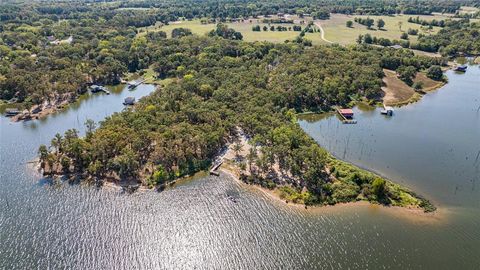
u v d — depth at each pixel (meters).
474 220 137.12
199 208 143.38
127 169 160.62
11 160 176.50
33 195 150.62
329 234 130.00
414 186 157.12
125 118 195.88
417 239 127.69
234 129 197.62
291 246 125.38
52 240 127.69
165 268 118.06
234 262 120.12
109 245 125.94
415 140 196.75
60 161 168.88
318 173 159.00
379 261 119.00
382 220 136.12
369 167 170.50
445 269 116.56
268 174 161.62
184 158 165.38
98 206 144.25
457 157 180.50
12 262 118.69
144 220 137.00
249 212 141.25
